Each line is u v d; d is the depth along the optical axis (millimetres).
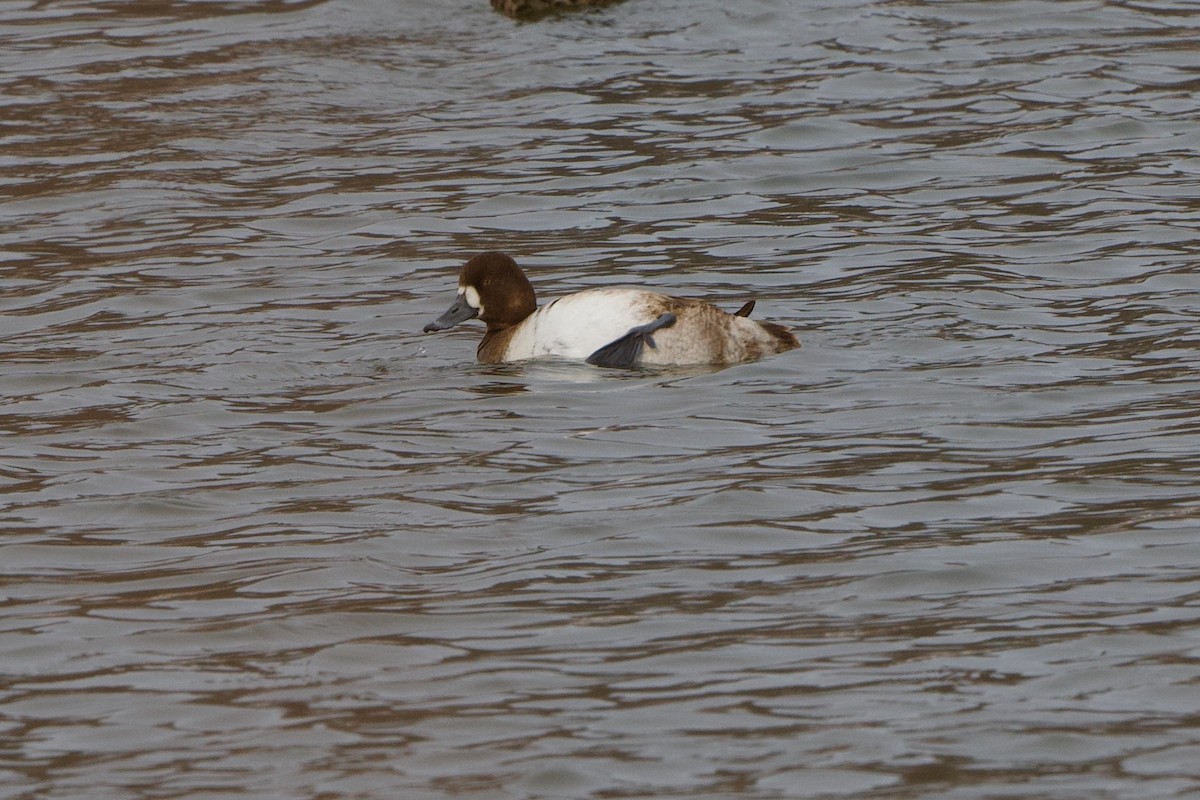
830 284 18562
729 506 12266
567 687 9523
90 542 12031
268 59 28109
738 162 23469
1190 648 9719
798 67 27625
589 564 11328
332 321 17922
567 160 23812
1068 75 26844
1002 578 10836
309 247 20672
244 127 25375
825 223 20984
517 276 16578
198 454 13922
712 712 9164
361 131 25297
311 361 16578
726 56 28188
